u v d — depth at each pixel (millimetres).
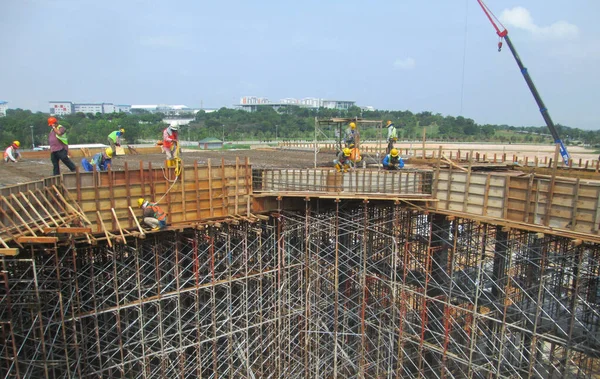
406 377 25375
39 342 16609
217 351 25203
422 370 23594
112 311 19625
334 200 24500
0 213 15086
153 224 20078
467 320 23438
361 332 24562
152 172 21016
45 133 94688
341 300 26766
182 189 21812
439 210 22812
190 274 23891
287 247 25266
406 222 24828
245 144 96250
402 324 23156
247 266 23578
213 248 22281
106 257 21000
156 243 21016
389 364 23703
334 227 23359
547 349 25656
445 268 24484
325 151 43906
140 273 20766
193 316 23641
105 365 21234
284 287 24688
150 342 22859
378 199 22734
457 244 23031
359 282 25203
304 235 25750
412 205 23344
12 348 16531
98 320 21234
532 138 139250
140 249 21453
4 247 13750
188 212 22234
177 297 20891
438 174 23125
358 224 23453
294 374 25391
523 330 19266
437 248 22953
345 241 26594
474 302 22312
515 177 20312
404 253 23969
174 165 21703
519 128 193625
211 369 24469
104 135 94062
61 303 16609
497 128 189125
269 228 24891
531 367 19047
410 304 27000
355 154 26078
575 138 142250
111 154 22672
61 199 18156
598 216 17688
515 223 19812
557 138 36750
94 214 19688
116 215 20141
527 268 21234
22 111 156500
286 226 24641
